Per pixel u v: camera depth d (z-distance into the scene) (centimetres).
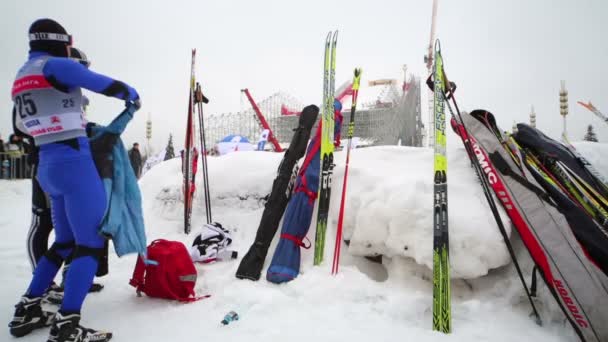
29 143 196
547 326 184
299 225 259
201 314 194
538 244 193
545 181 221
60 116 165
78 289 163
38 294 179
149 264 214
